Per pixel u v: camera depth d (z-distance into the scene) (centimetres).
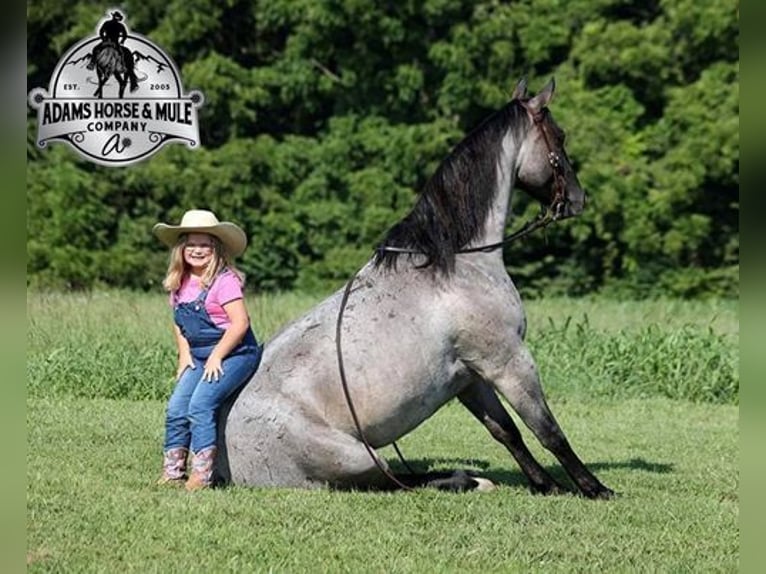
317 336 864
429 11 3262
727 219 3362
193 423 842
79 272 3122
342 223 3284
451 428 1258
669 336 1711
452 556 718
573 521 808
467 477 898
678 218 3291
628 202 3247
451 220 873
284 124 3559
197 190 3219
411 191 3288
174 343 1562
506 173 891
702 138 3231
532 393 874
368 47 3338
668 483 967
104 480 874
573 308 2627
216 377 841
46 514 764
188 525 750
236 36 3506
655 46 3334
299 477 856
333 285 3250
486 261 879
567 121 3297
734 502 898
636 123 3406
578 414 1395
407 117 3409
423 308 859
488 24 3284
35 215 3139
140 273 3241
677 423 1354
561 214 915
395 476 886
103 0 3312
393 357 850
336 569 681
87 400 1309
